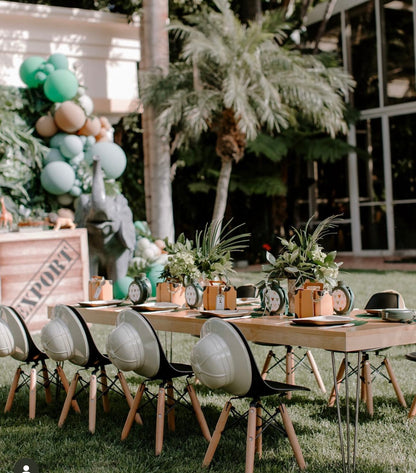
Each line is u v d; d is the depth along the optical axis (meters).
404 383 5.33
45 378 5.00
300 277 4.02
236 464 3.65
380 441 3.98
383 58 16.36
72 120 9.70
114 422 4.55
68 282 8.27
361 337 3.29
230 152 12.94
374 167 16.78
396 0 15.97
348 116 16.25
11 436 4.29
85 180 9.81
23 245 7.94
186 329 4.19
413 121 16.06
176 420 4.55
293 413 4.64
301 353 6.60
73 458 3.82
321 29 16.69
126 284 8.73
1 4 10.41
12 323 4.64
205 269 4.93
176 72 12.69
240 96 11.64
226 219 17.64
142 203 16.08
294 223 17.48
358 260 15.73
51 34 11.02
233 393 3.45
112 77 11.78
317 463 3.61
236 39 12.27
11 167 9.67
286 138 15.89
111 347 3.86
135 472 3.55
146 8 11.94
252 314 4.21
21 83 10.74
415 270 12.87
